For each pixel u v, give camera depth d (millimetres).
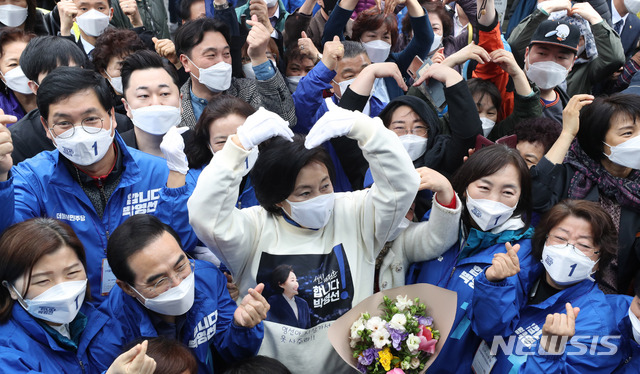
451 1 5168
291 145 2168
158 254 2061
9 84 3312
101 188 2596
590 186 2930
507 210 2461
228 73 3287
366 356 2150
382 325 2154
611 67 4035
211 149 2812
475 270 2510
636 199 2797
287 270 2240
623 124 2785
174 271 2104
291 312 2242
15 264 1992
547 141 3055
